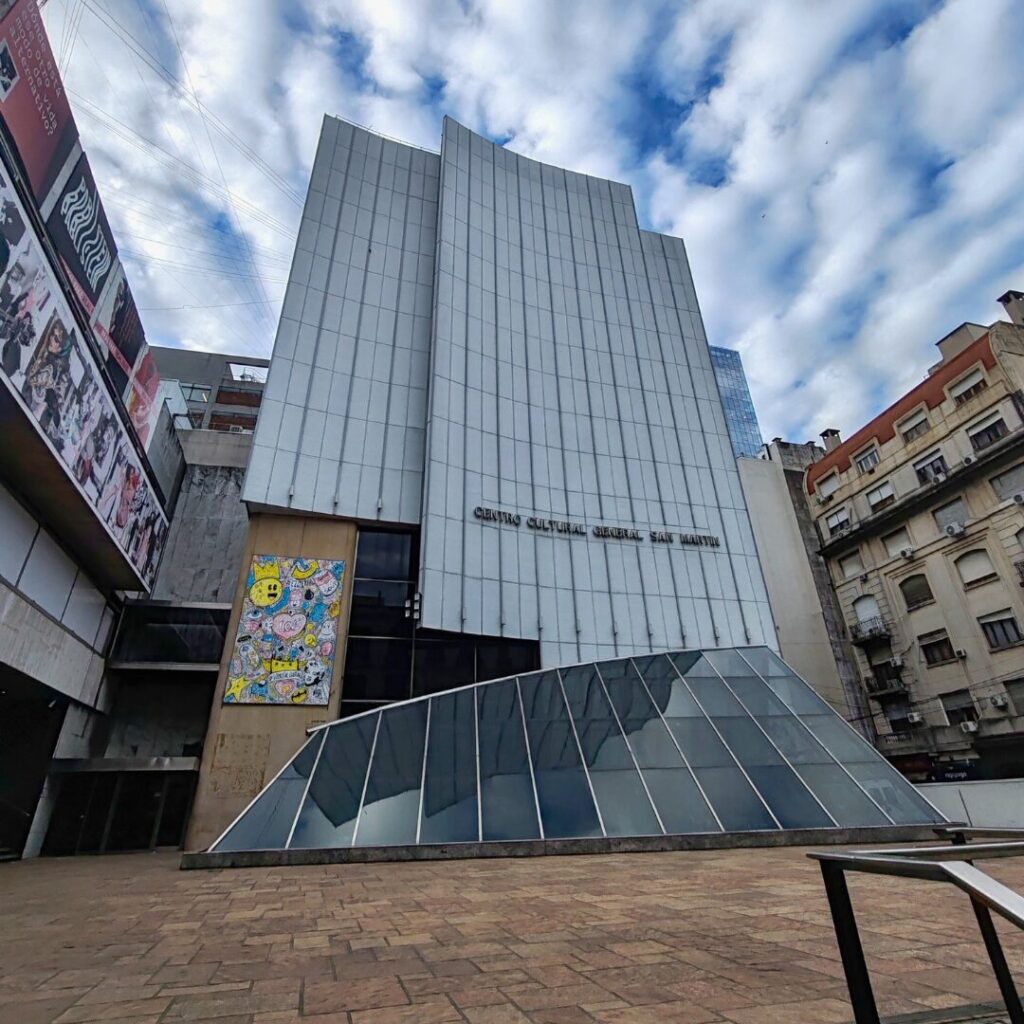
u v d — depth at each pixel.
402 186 29.80
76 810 18.64
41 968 4.24
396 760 14.03
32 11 14.48
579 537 24.50
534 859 10.98
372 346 25.16
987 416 30.98
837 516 40.00
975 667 30.14
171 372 43.69
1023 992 3.50
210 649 22.36
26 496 15.61
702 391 30.53
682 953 4.44
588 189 34.91
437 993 3.57
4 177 11.81
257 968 4.19
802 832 12.34
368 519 21.95
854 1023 2.79
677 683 17.83
